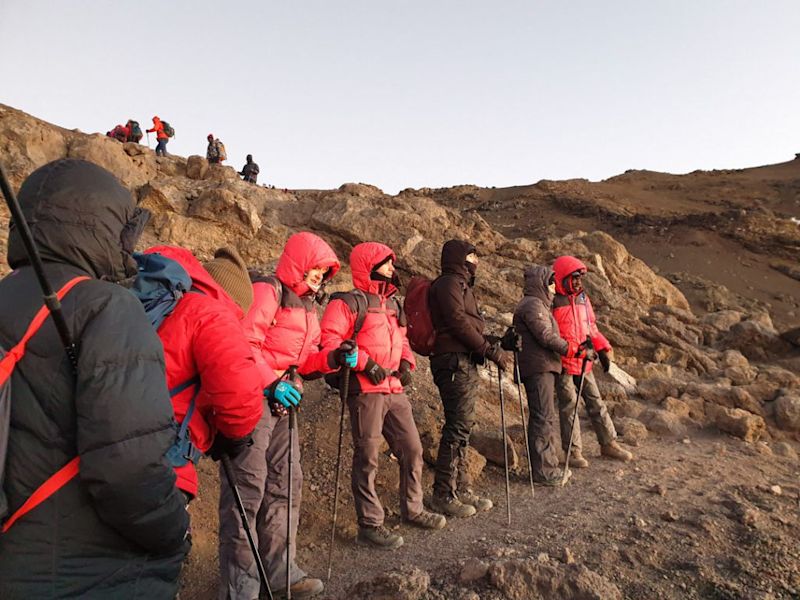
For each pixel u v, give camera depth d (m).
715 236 35.56
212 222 10.79
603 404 6.60
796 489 5.44
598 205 42.56
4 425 1.58
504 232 38.16
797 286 29.91
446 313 4.90
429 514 4.79
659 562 3.83
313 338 4.04
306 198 13.07
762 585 3.55
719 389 8.78
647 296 14.66
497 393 8.03
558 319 6.24
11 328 1.68
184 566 4.43
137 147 12.72
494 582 3.32
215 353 2.28
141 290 2.27
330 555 4.11
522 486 5.77
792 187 48.81
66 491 1.65
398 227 11.99
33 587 1.61
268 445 3.86
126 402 1.66
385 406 4.57
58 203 1.81
